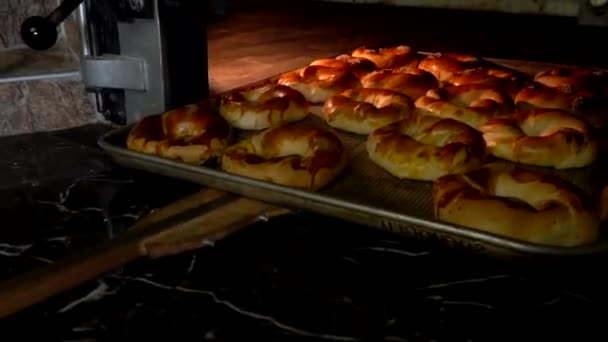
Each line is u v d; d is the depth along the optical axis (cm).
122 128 93
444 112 99
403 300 69
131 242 74
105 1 96
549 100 102
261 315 67
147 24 95
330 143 88
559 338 65
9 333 66
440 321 67
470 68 116
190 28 99
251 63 135
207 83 104
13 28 105
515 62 129
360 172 88
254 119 98
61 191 87
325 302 69
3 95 100
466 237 71
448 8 204
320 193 79
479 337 65
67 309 68
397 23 180
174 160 85
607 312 67
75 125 105
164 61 96
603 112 100
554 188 76
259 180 80
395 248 75
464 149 86
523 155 91
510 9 194
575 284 71
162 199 85
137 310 68
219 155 89
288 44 152
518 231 72
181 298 69
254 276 72
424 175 85
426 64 120
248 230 78
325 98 109
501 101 102
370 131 98
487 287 70
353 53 125
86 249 73
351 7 210
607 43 151
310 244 76
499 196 76
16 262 73
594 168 91
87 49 98
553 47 148
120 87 98
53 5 106
